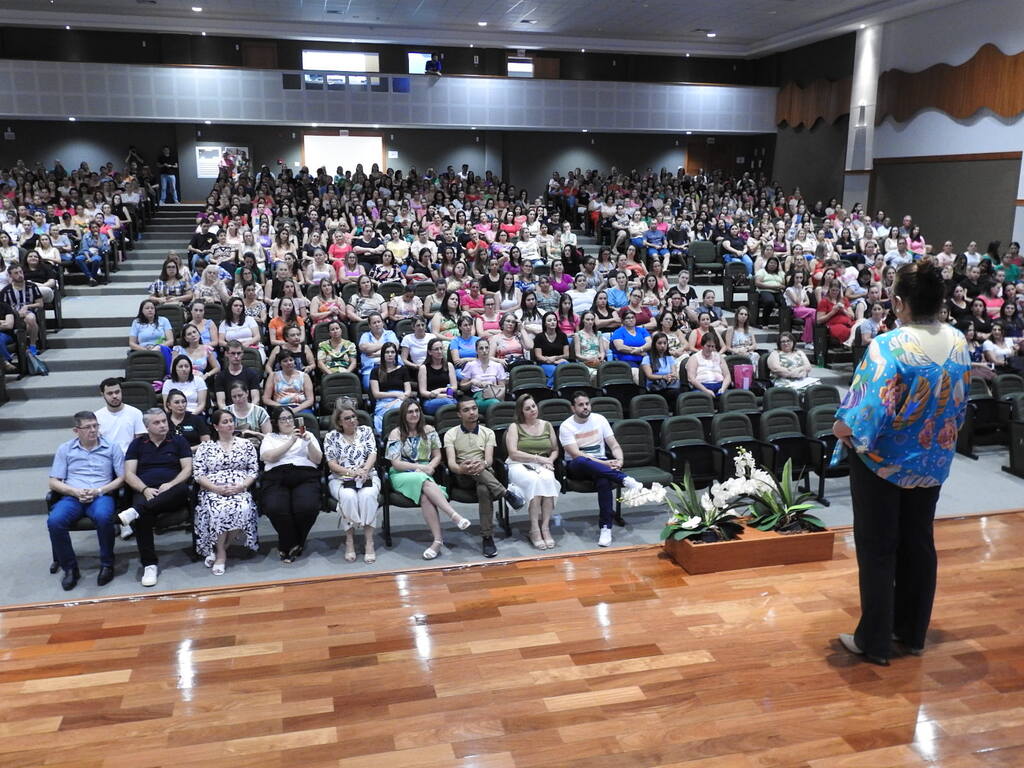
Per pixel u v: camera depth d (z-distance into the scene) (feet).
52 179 52.16
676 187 59.98
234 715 9.61
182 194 60.90
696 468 18.83
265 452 16.12
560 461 17.71
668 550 14.55
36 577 15.21
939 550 14.29
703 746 8.79
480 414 21.43
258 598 12.98
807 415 20.68
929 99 50.55
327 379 21.70
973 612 11.78
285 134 61.93
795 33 58.34
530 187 67.46
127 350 27.09
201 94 55.31
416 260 36.19
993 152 46.62
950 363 9.08
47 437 21.56
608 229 49.67
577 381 23.77
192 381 20.22
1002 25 45.39
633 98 62.90
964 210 48.98
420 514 18.66
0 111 52.29
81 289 34.65
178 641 11.53
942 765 8.36
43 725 9.50
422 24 56.13
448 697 9.90
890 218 54.80
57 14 51.57
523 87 60.80
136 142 60.08
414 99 58.90
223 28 54.03
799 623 11.63
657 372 24.26
